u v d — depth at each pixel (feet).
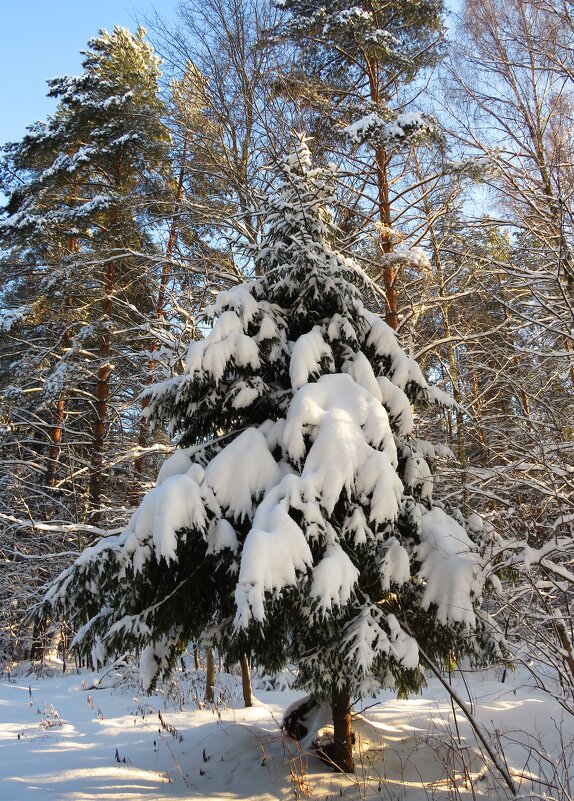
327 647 15.94
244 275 34.99
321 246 19.24
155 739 21.89
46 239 44.98
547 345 26.91
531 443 23.84
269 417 18.84
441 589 16.29
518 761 18.28
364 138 25.99
